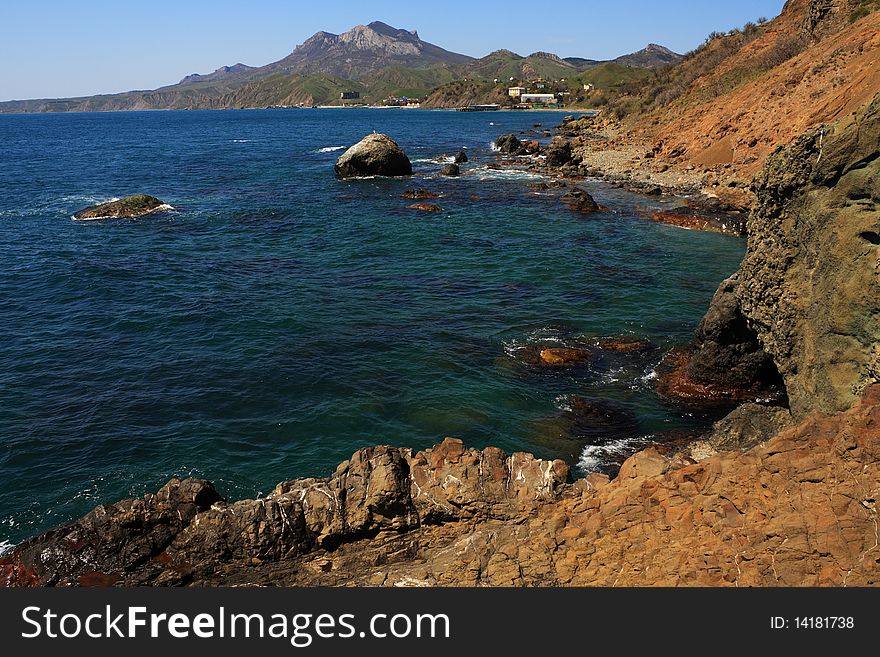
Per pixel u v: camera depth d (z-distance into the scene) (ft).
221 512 29.84
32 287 73.41
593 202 116.16
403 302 68.49
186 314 65.00
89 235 99.71
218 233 101.91
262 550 28.84
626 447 41.16
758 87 150.71
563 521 25.40
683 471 24.98
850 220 31.48
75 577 28.22
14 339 58.65
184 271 80.23
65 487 37.58
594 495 27.09
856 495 20.61
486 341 57.77
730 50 222.07
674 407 46.09
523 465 30.48
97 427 43.70
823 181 33.42
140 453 40.86
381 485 29.35
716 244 91.66
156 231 102.94
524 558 23.65
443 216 113.80
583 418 44.73
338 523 29.25
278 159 215.31
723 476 23.95
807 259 35.58
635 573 21.62
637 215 111.24
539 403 46.80
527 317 63.57
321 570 27.50
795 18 201.77
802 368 35.65
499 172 171.83
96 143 306.76
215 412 45.80
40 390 48.88
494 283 74.74
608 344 56.34
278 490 31.48
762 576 19.86
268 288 73.61
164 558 29.12
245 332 60.34
